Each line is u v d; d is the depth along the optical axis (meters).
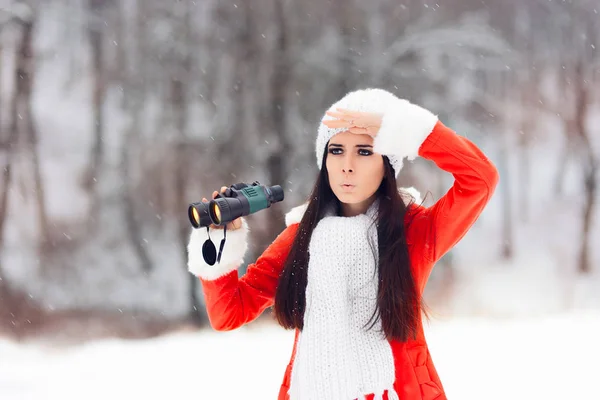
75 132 16.61
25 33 16.41
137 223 15.45
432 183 15.52
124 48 16.11
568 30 19.42
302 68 15.06
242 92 15.40
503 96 18.36
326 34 15.51
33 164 16.27
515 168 19.94
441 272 15.83
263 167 14.95
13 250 15.14
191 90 15.60
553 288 14.70
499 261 17.03
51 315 13.22
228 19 15.71
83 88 16.66
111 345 7.60
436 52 15.79
